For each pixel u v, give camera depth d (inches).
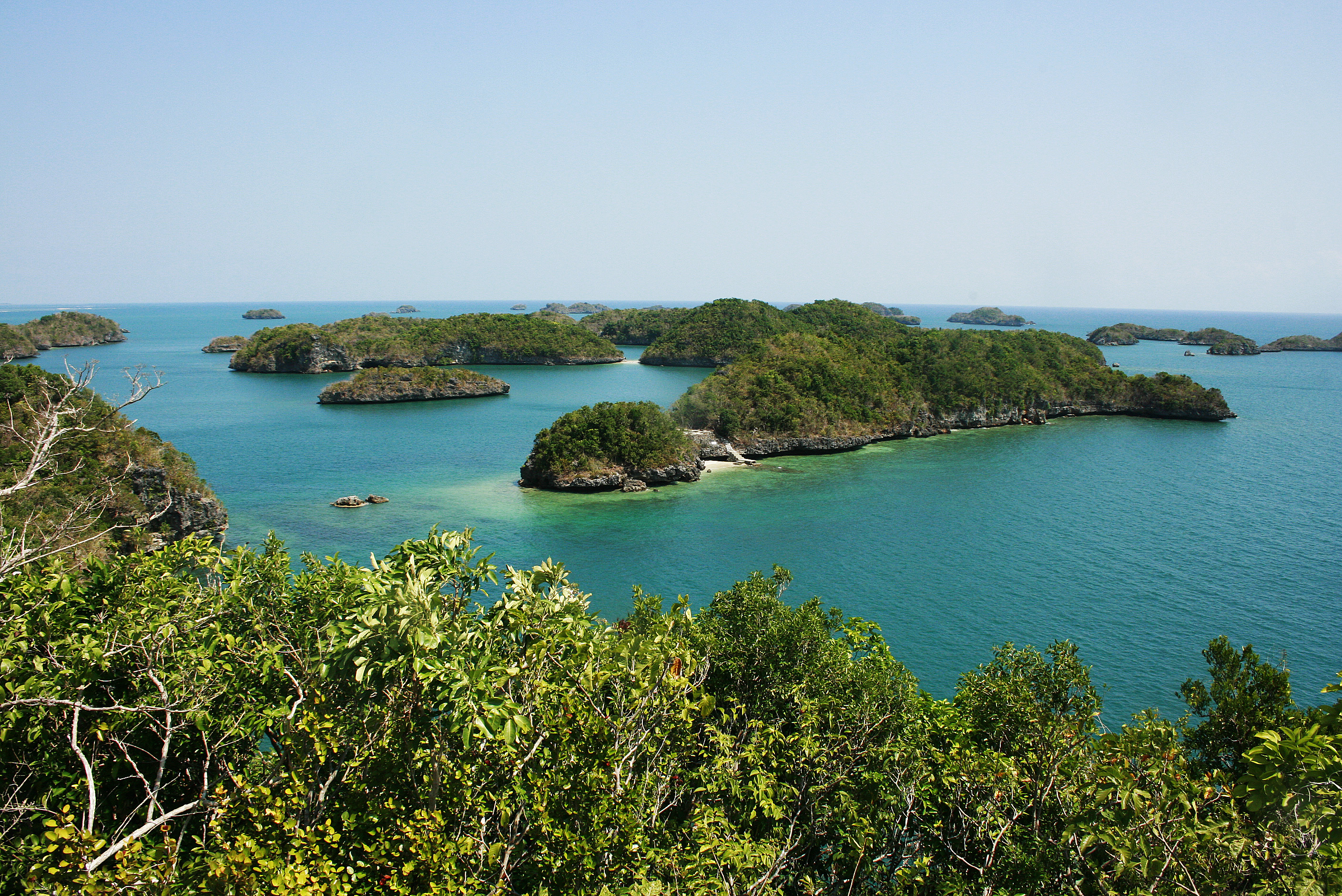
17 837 527.5
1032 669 698.8
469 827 495.5
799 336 5049.2
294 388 6309.1
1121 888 497.0
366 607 535.2
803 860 628.1
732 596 876.6
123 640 592.1
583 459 3152.1
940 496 3014.3
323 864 412.8
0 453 1718.8
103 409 2091.5
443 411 5300.2
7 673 534.9
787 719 761.0
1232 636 1702.8
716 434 3929.6
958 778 608.7
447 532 602.9
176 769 633.0
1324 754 454.3
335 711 553.3
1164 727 591.8
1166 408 5255.9
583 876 468.1
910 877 561.0
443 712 518.6
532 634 578.9
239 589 649.0
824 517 2704.2
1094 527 2571.4
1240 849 463.2
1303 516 2709.2
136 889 390.0
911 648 1638.8
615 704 571.2
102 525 1732.3
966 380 4845.0
